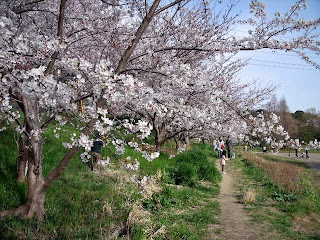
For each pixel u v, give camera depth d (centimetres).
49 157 671
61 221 409
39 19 573
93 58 655
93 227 404
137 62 538
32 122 398
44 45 335
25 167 526
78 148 404
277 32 457
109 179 653
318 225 585
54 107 378
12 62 303
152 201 586
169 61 427
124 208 500
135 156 916
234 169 1443
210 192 842
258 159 1842
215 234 496
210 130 792
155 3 408
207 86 437
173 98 527
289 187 887
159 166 923
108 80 301
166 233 453
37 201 409
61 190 515
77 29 532
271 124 496
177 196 675
